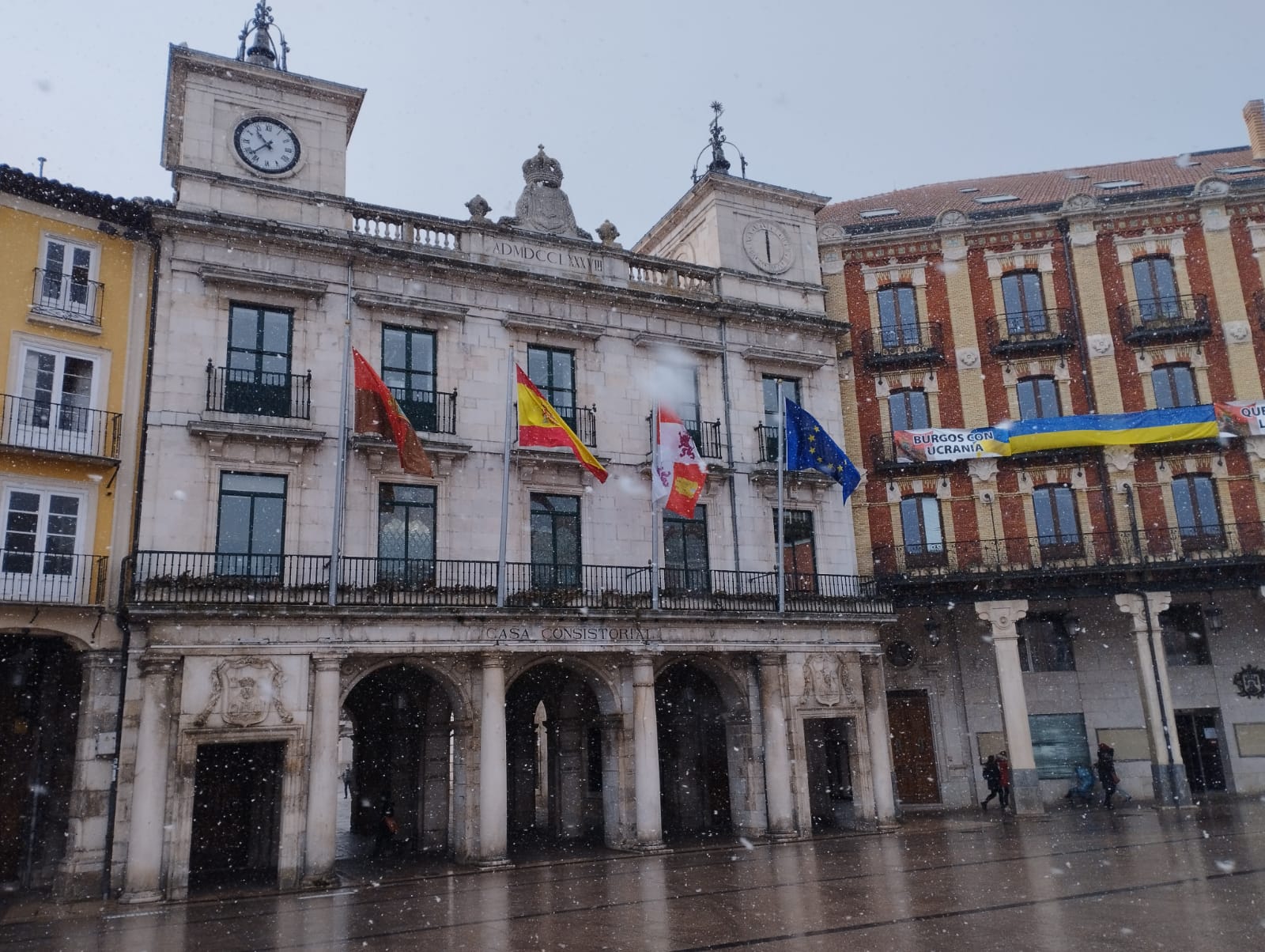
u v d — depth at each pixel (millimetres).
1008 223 31062
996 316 30750
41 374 19953
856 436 30312
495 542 23188
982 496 29406
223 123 22656
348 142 24938
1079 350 30312
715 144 30297
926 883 15977
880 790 25328
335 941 13172
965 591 27875
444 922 14281
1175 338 29766
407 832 25781
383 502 22297
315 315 22344
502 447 23734
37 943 13938
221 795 22344
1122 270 30594
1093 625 29938
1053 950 10938
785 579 26625
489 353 24172
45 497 19516
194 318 21109
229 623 19297
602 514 24641
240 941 13469
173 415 20500
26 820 20344
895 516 29719
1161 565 27219
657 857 21250
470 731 21406
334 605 19984
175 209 21062
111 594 19625
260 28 25406
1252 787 28578
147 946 13289
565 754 26625
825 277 31453
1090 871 16422
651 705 22906
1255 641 29406
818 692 25250
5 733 20484
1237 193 30438
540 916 14516
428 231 24359
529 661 22281
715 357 27188
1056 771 29078
